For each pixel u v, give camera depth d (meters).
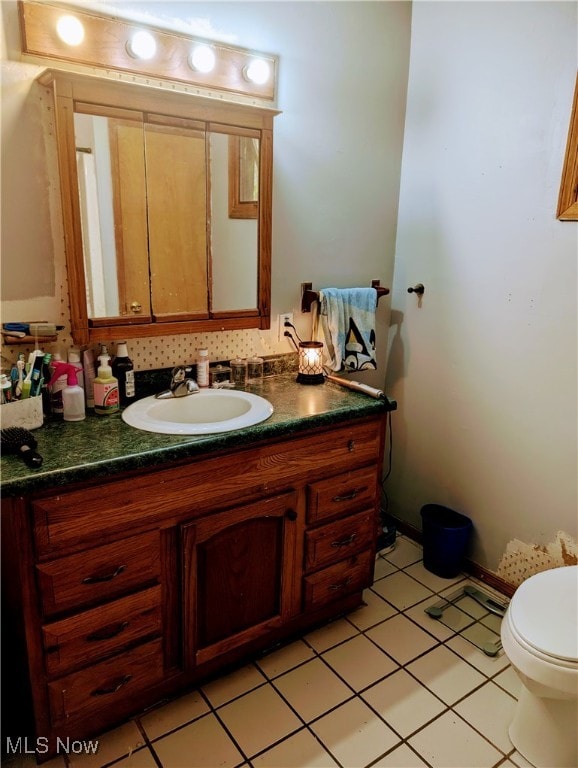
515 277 1.96
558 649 1.30
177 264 1.70
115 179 1.54
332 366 2.17
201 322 1.79
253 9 1.76
